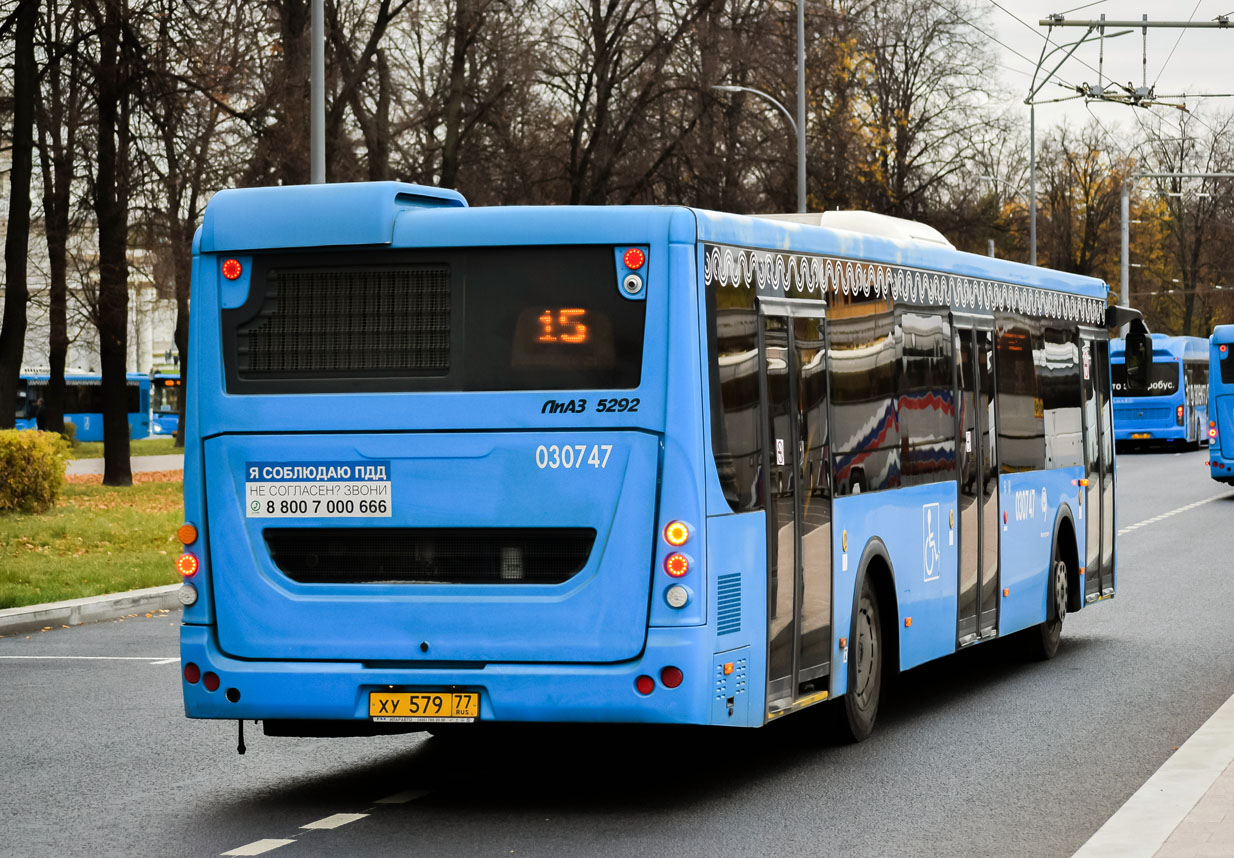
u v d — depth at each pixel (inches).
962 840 332.5
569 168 1893.5
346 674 360.8
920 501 480.1
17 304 1422.2
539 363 356.8
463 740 461.1
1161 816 334.0
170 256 1592.0
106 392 1625.2
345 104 1573.6
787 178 1973.4
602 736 464.1
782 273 393.4
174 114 1434.5
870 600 447.5
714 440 355.3
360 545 366.0
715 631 353.1
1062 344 627.8
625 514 349.7
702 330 353.7
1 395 1414.9
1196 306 4106.8
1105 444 679.7
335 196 367.9
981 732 460.1
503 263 360.2
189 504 375.6
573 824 350.0
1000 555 550.6
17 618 717.3
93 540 1058.1
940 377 500.4
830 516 414.6
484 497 357.7
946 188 2738.7
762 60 1909.4
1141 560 963.3
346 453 365.7
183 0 1422.2
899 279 469.1
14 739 461.1
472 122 1733.5
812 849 325.4
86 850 330.0
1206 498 1503.4
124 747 448.8
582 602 350.9
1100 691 530.6
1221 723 448.5
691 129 1891.0
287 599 366.3
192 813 365.1
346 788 392.2
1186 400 2527.1
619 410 351.6
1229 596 789.2
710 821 351.9
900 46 2711.6
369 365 366.6
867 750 435.2
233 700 367.9
